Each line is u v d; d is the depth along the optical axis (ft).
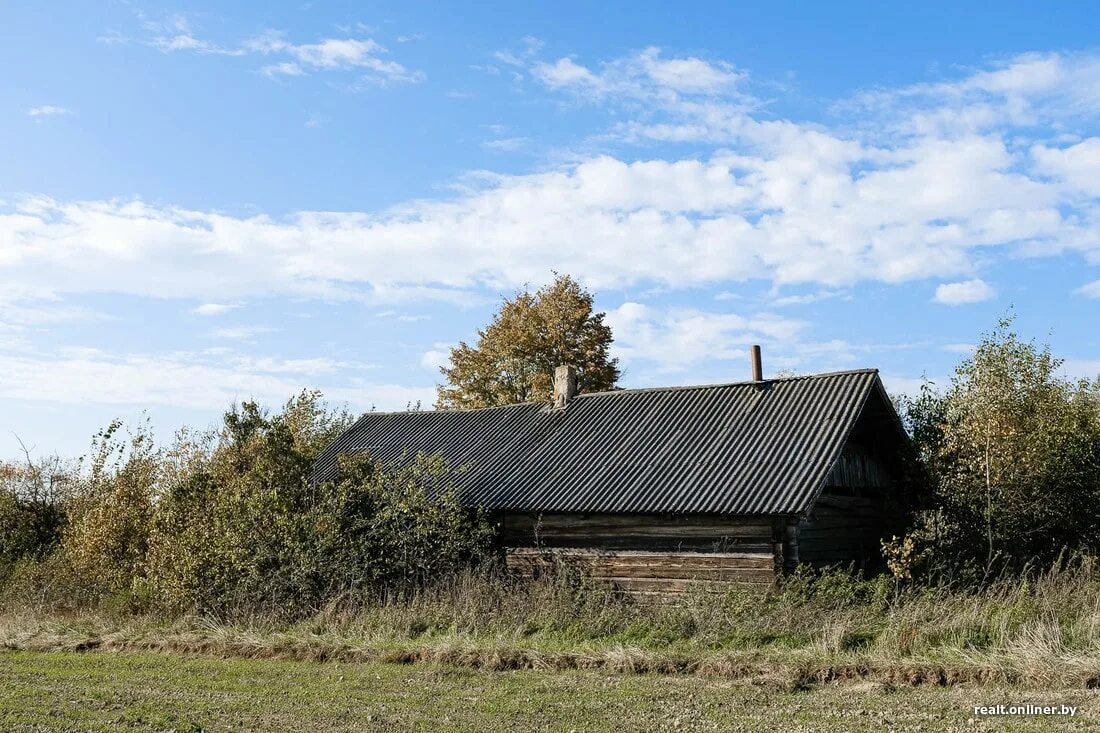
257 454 68.74
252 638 50.90
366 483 66.08
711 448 67.41
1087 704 32.50
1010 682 36.04
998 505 66.80
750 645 44.68
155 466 76.18
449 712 35.12
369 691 39.19
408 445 84.69
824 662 39.45
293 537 61.41
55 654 51.62
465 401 145.18
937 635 41.60
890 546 61.00
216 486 67.92
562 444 75.46
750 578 58.59
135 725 33.91
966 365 69.15
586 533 65.77
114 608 64.64
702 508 59.82
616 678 40.37
